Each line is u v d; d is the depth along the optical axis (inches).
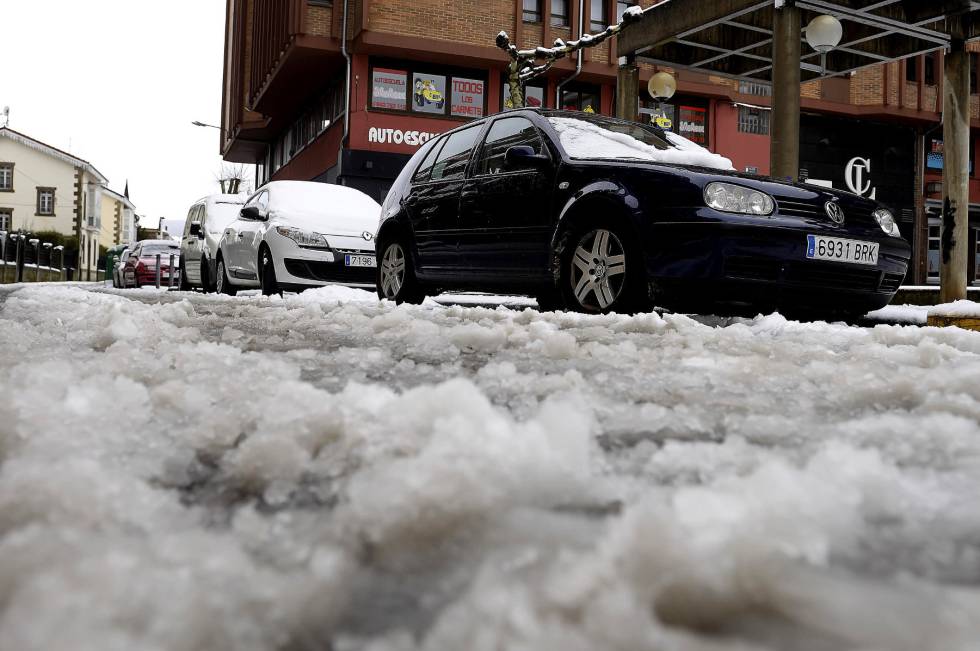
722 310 181.9
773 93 337.1
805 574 20.3
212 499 30.3
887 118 960.9
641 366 77.0
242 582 19.6
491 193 222.8
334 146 894.4
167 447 36.5
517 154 209.9
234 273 401.4
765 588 18.8
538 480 30.1
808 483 25.9
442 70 842.8
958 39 353.1
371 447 33.8
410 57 823.1
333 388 60.7
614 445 40.1
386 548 23.5
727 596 18.2
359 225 357.1
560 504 28.3
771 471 26.0
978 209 1036.5
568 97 896.9
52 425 36.2
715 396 58.3
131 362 62.8
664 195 175.9
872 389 57.9
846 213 185.5
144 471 32.8
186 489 31.6
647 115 906.1
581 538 23.9
